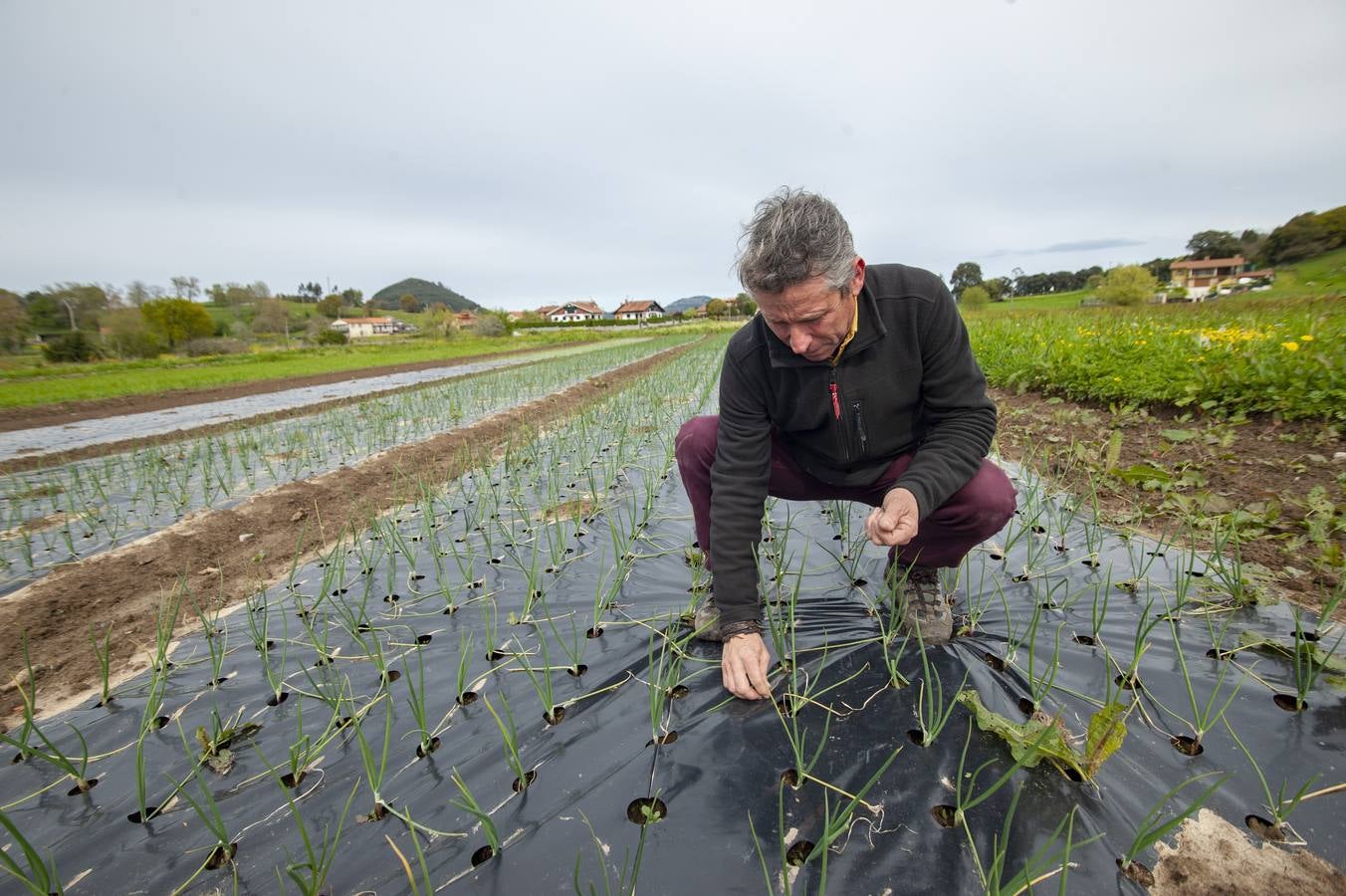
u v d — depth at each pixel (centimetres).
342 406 948
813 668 174
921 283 168
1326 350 457
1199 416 467
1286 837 112
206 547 322
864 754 140
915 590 189
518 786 138
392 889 115
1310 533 228
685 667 180
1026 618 195
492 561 274
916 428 190
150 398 1223
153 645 219
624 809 129
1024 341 840
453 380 1338
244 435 676
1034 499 309
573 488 398
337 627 223
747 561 169
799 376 173
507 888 113
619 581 228
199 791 144
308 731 164
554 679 180
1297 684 144
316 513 371
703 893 109
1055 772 129
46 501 438
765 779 135
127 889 119
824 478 201
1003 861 110
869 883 109
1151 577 219
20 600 260
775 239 131
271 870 121
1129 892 103
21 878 108
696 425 204
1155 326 872
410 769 146
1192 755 133
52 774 153
